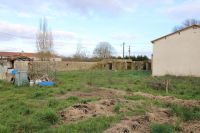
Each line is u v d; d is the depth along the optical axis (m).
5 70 27.33
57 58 68.00
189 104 14.19
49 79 25.78
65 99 15.47
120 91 19.30
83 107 12.30
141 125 9.81
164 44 34.47
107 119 10.46
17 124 9.77
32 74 26.44
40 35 54.28
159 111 12.27
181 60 33.22
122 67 57.09
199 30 32.03
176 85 22.09
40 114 10.71
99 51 89.31
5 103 14.68
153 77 30.41
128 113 11.71
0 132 8.83
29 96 17.05
